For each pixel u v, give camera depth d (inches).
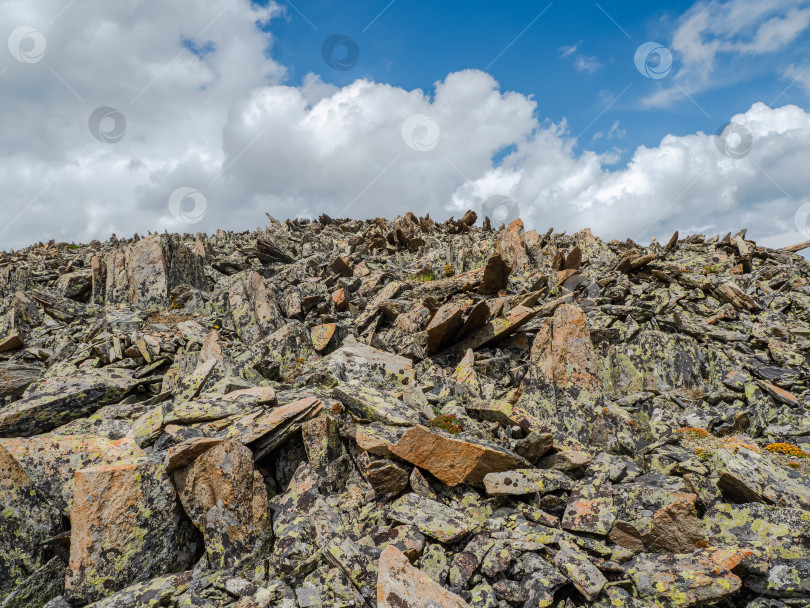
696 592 278.7
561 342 547.8
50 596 296.7
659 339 655.8
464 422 470.3
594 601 282.4
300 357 704.4
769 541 305.1
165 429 418.9
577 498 359.3
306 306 917.2
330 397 473.1
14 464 335.3
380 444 395.5
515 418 466.9
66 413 492.1
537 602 276.4
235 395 458.6
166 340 708.0
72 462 355.3
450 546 326.3
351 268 1219.9
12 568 305.7
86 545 301.0
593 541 322.7
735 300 843.4
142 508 322.0
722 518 335.6
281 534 335.9
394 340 751.7
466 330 672.4
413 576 282.4
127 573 305.6
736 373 601.6
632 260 1023.6
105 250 1763.0
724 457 382.3
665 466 404.2
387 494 380.8
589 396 512.1
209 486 336.5
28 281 1126.4
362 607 281.6
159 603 283.3
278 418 404.5
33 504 329.1
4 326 817.5
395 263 1364.4
